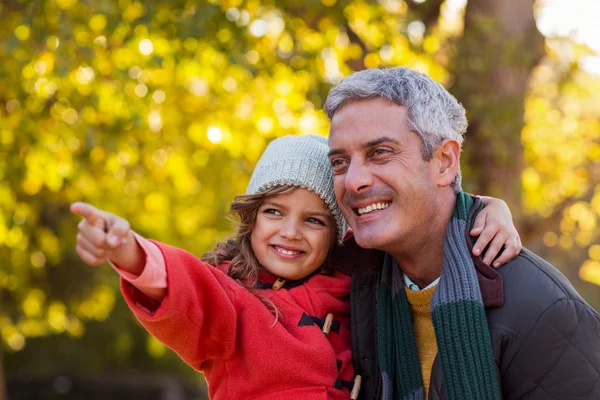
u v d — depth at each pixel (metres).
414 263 2.43
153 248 2.12
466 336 2.18
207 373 2.52
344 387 2.49
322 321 2.57
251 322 2.44
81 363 19.11
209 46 6.39
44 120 6.70
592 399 2.12
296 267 2.60
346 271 2.70
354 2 6.43
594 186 7.75
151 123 7.48
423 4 6.68
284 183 2.56
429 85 2.35
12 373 19.17
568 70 6.89
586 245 9.87
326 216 2.61
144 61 6.33
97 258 1.84
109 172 8.12
